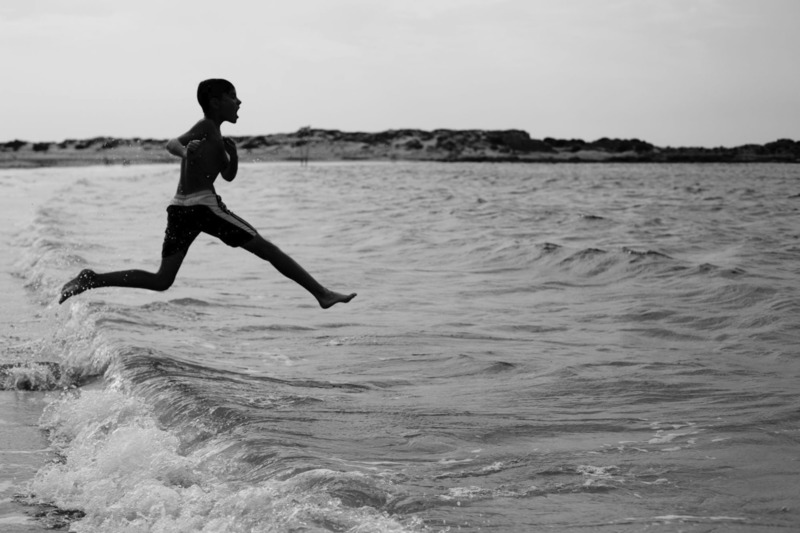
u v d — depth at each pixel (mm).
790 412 5543
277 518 3959
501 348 7934
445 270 13492
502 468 4656
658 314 9383
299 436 5238
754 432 5156
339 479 4379
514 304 10438
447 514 3975
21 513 4566
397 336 8539
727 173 68312
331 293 6023
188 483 4680
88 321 9188
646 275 12078
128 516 4332
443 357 7605
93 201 29844
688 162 132750
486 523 3869
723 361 7199
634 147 139875
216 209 5906
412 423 5539
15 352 8484
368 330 8875
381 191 37844
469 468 4668
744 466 4570
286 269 6039
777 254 14195
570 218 21703
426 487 4359
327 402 6086
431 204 28469
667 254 14492
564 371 6961
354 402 6109
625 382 6543
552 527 3832
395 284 12148
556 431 5355
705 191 37062
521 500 4172
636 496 4199
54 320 9953
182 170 5996
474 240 16859
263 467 4719
